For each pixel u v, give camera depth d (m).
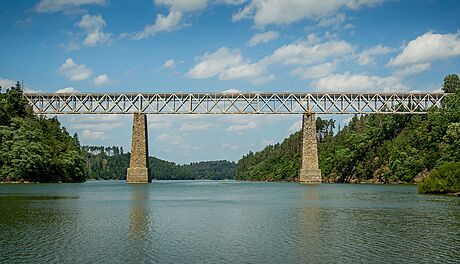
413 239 30.91
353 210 50.06
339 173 170.62
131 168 136.62
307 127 137.62
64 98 142.25
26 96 145.62
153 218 42.66
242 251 27.36
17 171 126.19
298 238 31.45
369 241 30.23
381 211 48.62
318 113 138.12
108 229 35.25
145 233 33.47
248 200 68.62
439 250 27.44
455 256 25.95
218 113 138.88
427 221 39.84
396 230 34.75
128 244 29.28
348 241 30.28
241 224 38.41
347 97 139.88
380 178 147.00
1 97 143.00
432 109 138.12
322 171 180.38
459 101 133.62
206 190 108.31
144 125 136.75
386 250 27.50
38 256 25.89
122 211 48.94
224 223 39.09
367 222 39.28
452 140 116.38
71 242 29.80
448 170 81.50
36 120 147.62
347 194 82.62
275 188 116.94
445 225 37.28
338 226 37.00
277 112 138.50
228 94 139.00
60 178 144.50
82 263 24.47
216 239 31.12
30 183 129.12
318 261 25.02
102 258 25.55
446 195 76.12
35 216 43.41
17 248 27.88
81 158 155.38
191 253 26.84
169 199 71.12
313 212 48.25
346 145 175.38
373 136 160.50
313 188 112.94
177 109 138.62
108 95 139.12
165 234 33.03
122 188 112.75
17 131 131.00
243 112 138.75
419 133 138.12
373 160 154.62
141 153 136.25
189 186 143.00
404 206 54.47
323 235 32.56
